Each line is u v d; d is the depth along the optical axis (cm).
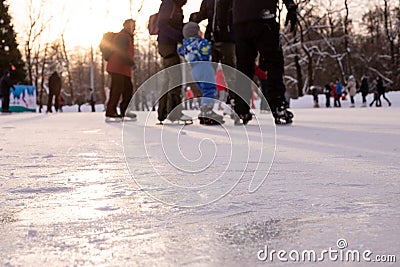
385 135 506
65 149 412
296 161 304
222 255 118
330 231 140
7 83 2009
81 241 134
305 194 199
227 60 746
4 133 650
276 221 154
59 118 1255
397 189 209
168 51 751
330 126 672
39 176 261
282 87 690
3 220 162
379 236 134
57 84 2362
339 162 300
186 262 114
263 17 648
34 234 143
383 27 4991
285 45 3859
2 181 244
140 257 118
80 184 233
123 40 935
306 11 3744
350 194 199
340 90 2898
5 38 4050
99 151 393
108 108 977
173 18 736
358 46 5159
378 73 4775
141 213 168
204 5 782
